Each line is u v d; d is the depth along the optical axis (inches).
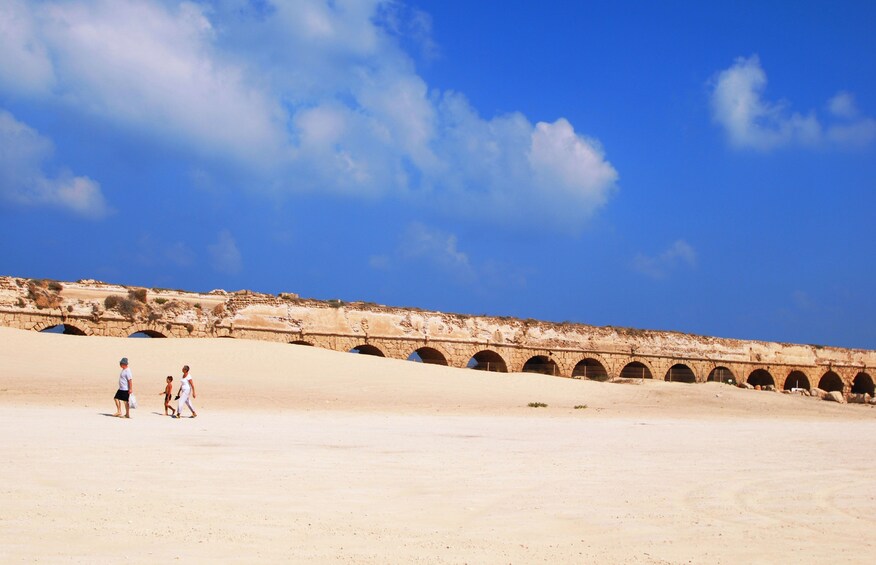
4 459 542.3
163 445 649.6
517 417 1136.8
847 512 464.1
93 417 871.1
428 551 353.1
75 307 1871.3
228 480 498.0
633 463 639.8
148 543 349.7
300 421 935.0
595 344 2687.0
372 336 2283.5
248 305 2127.2
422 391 1473.9
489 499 470.0
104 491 448.5
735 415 1400.1
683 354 2844.5
